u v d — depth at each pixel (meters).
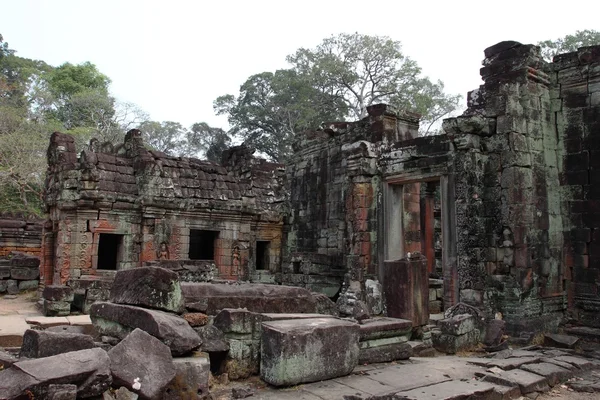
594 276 12.33
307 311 8.84
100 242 21.86
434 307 15.79
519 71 12.49
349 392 6.66
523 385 7.41
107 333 7.14
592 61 12.52
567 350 10.69
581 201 12.66
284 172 25.36
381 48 41.56
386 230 15.30
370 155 15.65
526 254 11.75
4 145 33.34
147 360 5.46
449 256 12.93
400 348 8.88
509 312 11.60
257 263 24.98
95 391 4.76
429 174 13.93
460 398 6.45
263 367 7.07
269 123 49.34
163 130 57.53
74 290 14.52
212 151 56.91
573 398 7.53
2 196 35.28
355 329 7.71
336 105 43.59
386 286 10.69
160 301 6.98
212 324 7.48
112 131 43.59
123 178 19.00
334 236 20.36
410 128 17.97
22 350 5.91
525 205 11.95
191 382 5.96
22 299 18.94
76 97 44.41
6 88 41.19
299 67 45.59
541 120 12.85
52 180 19.02
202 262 15.80
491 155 12.40
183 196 20.05
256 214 22.86
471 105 13.12
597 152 12.43
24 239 24.27
